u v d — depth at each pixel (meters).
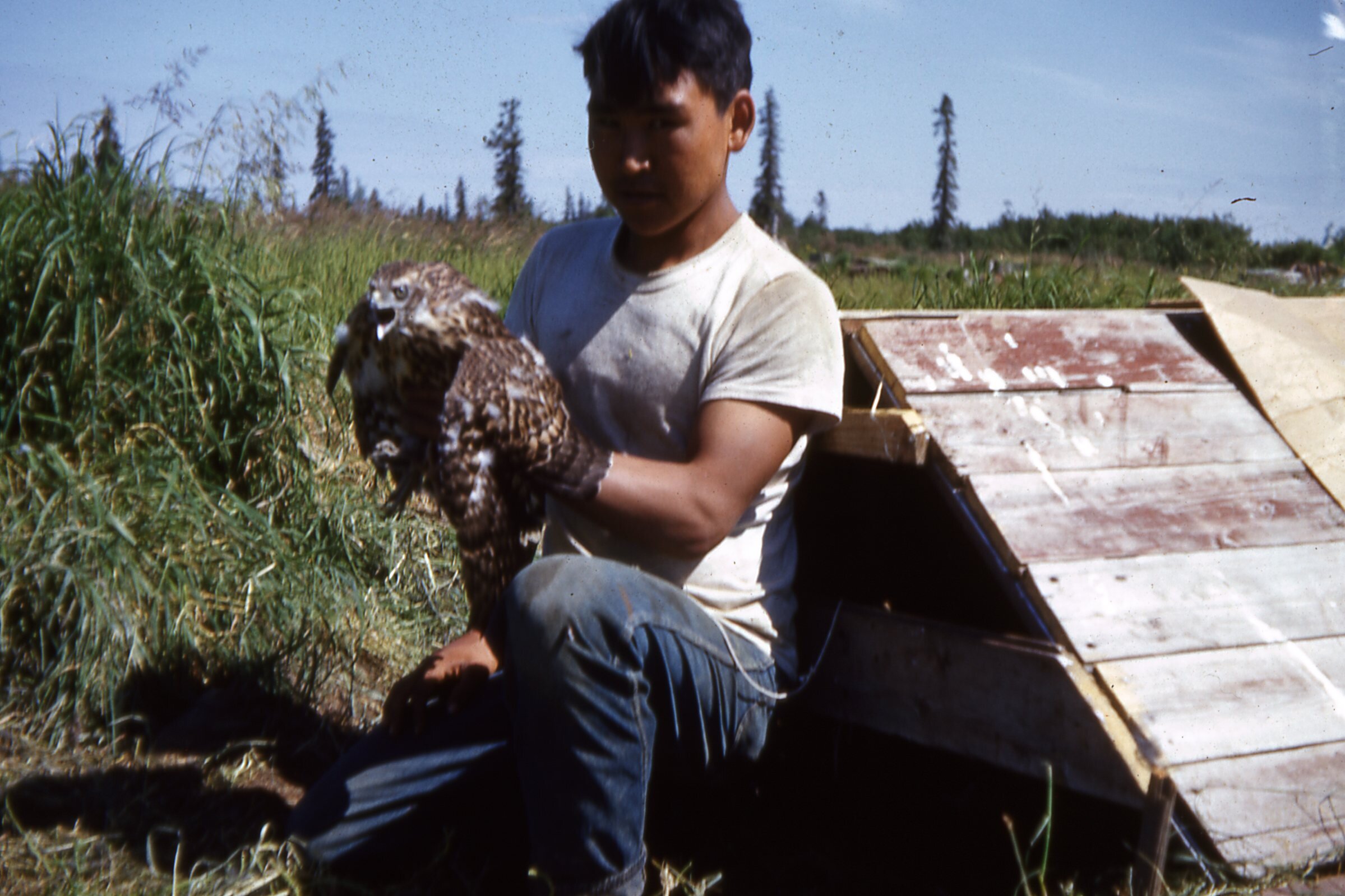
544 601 1.97
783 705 2.63
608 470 2.07
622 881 2.06
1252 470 2.58
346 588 3.24
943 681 2.31
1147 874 1.99
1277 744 2.13
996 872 2.45
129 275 3.32
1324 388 2.74
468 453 2.02
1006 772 2.69
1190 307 3.21
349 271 5.09
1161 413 2.63
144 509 3.02
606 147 2.13
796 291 2.21
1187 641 2.22
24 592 2.75
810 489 2.88
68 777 2.50
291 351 3.58
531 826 2.07
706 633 2.14
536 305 2.47
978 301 5.69
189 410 3.29
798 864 2.50
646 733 2.04
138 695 2.75
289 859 2.25
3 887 2.12
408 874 2.31
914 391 2.45
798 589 2.87
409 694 2.33
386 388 2.38
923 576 3.03
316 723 2.86
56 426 3.13
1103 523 2.36
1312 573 2.42
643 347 2.24
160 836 2.35
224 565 3.06
